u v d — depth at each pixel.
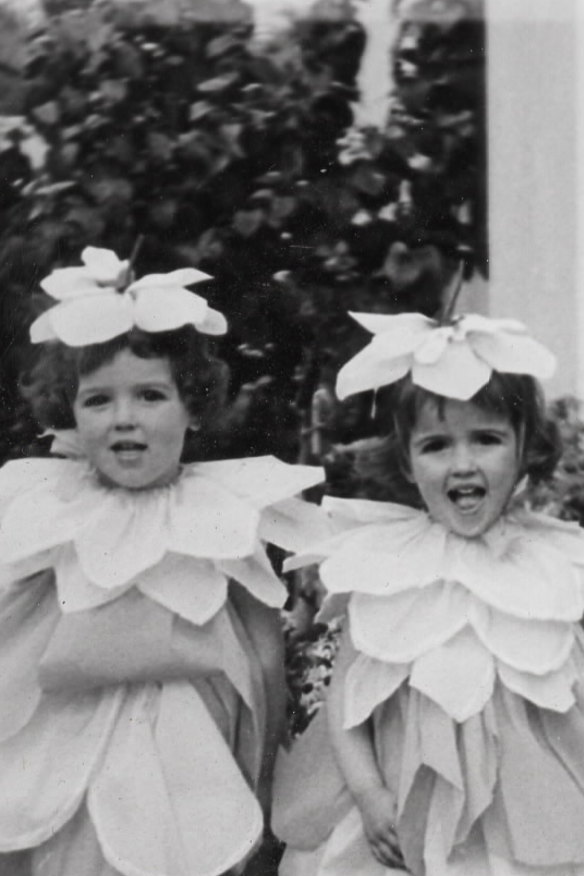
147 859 3.16
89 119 4.64
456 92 4.65
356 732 3.28
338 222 4.68
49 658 3.26
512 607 3.21
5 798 3.25
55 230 4.64
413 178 4.68
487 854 3.16
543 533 3.37
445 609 3.26
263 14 4.65
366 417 4.57
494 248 4.64
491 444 3.28
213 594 3.30
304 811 3.35
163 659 3.26
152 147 4.64
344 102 4.67
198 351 3.46
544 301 4.57
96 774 3.25
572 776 3.19
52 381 3.48
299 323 4.66
